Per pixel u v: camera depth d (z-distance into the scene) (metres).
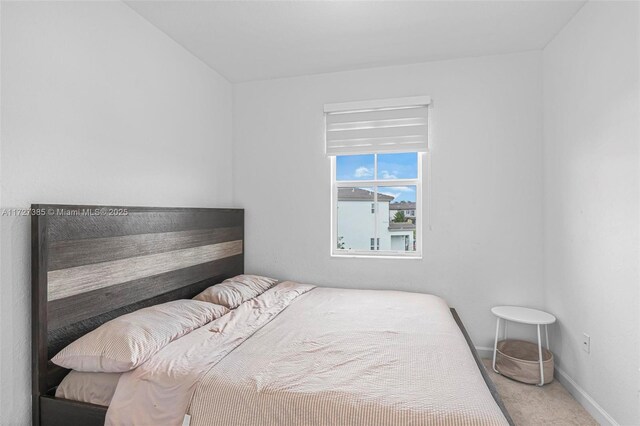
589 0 2.11
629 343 1.79
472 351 1.93
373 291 2.95
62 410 1.52
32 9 1.58
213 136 3.12
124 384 1.47
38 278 1.53
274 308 2.42
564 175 2.45
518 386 2.45
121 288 1.97
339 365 1.54
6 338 1.49
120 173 2.08
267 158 3.40
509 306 2.82
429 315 2.26
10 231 1.50
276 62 2.98
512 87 2.85
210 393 1.38
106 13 1.98
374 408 1.24
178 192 2.62
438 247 3.00
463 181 2.94
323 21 2.34
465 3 2.15
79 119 1.81
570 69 2.35
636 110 1.72
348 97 3.19
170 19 2.29
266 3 2.12
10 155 1.50
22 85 1.54
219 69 3.12
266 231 3.40
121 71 2.08
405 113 3.04
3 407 1.48
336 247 3.33
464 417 1.18
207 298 2.49
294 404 1.30
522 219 2.83
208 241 2.83
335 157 3.34
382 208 3.24
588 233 2.16
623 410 1.84
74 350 1.57
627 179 1.79
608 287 1.96
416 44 2.68
